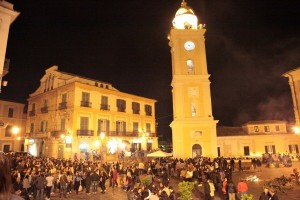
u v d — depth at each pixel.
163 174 20.06
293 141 45.03
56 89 42.53
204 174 19.30
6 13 20.27
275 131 46.50
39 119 45.62
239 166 27.50
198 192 17.16
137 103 49.91
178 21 41.12
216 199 14.98
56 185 16.86
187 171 20.27
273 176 22.84
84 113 39.81
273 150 45.28
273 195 9.56
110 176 20.55
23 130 50.12
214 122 34.75
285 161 30.31
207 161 25.72
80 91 39.94
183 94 35.97
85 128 39.62
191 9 43.00
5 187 1.85
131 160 35.06
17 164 20.48
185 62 37.31
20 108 50.31
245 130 48.69
